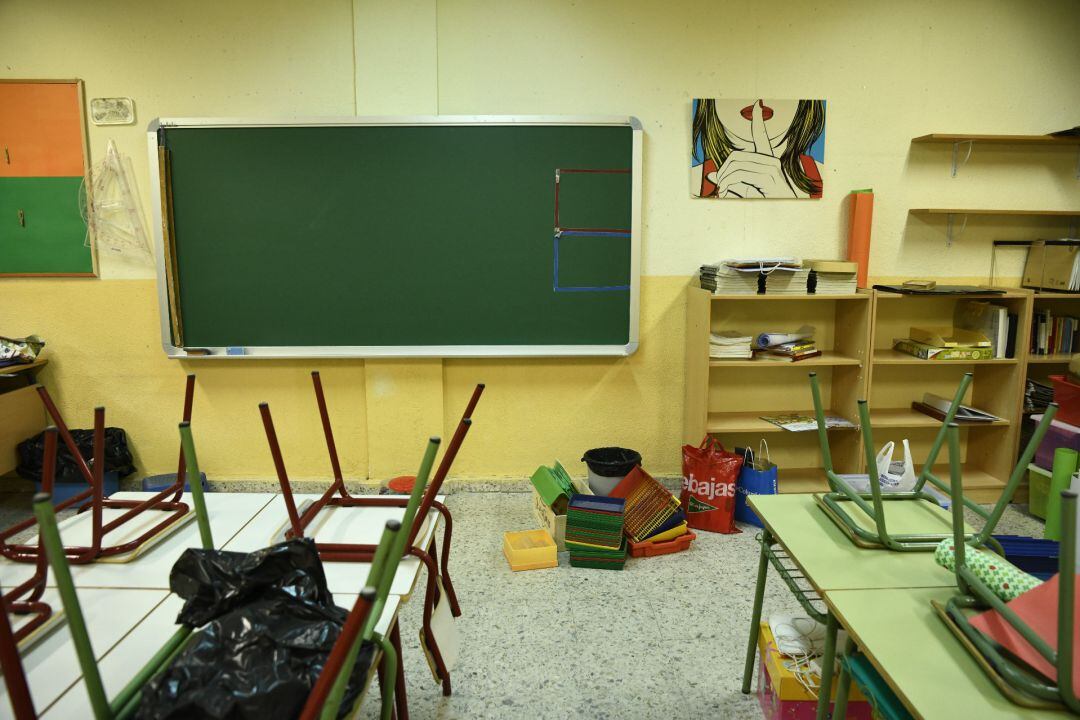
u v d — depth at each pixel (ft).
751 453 11.71
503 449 12.91
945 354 11.85
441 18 11.80
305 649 3.33
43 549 4.39
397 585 4.77
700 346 11.79
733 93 12.15
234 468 12.80
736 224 12.50
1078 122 12.59
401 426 12.64
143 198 12.03
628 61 12.01
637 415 12.93
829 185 12.45
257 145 11.81
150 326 12.35
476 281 12.27
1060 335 12.35
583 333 12.50
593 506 10.05
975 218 12.73
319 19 11.69
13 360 11.53
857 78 12.23
